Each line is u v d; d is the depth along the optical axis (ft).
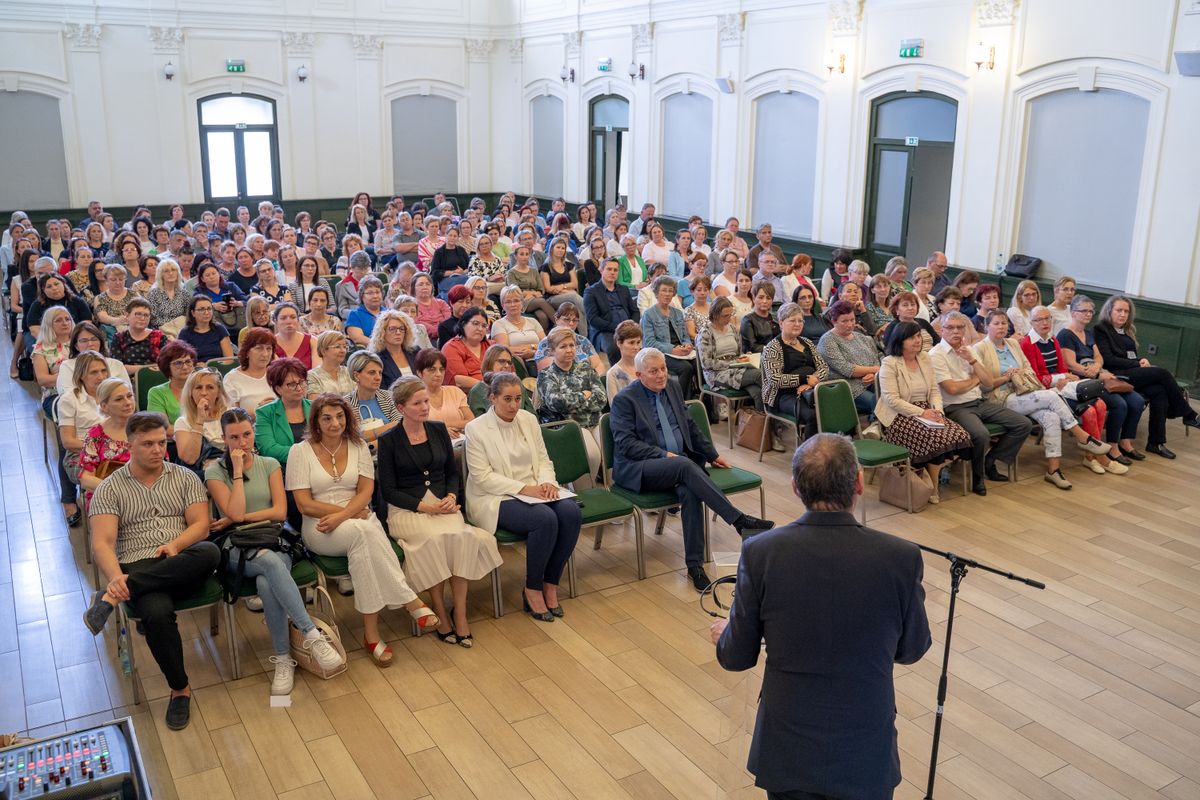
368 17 49.19
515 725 12.15
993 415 20.29
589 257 30.07
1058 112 27.91
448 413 16.97
